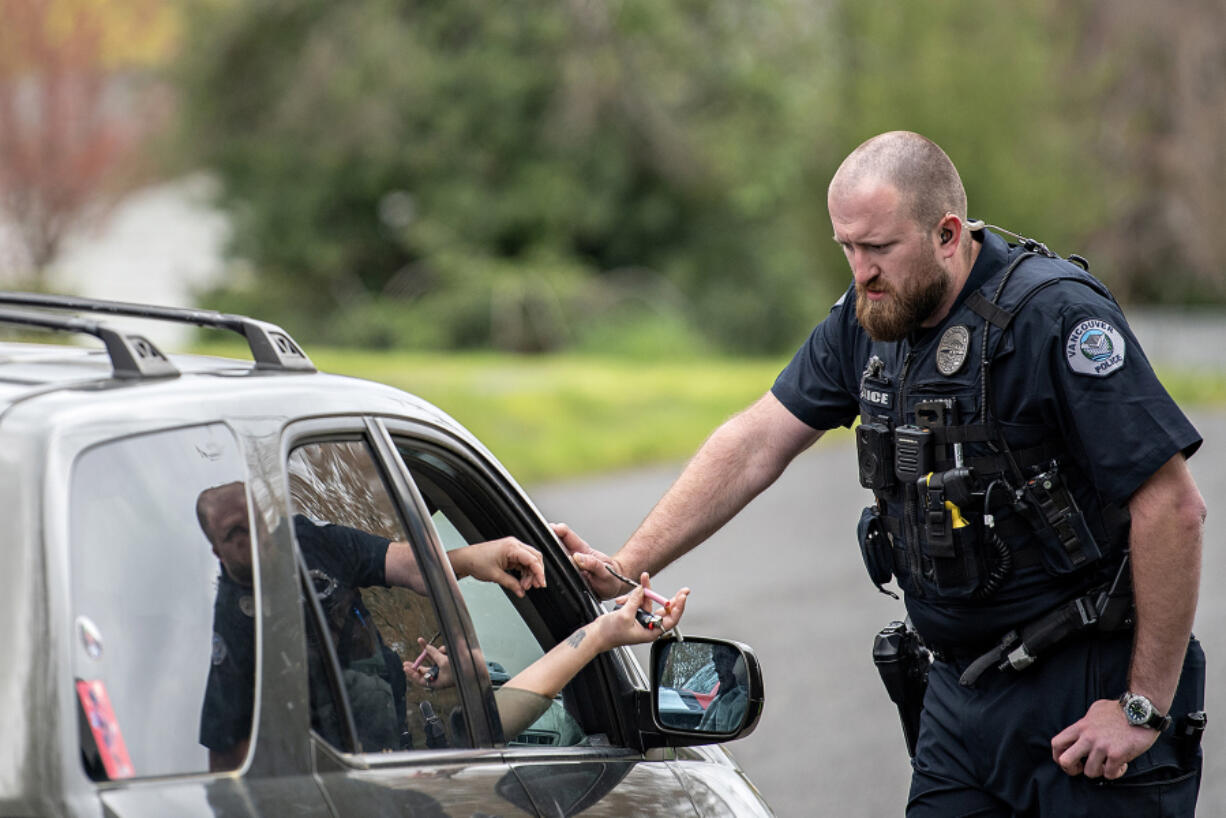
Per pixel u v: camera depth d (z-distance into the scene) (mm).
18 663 4594
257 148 104500
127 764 4773
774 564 30266
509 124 104500
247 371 6262
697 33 106562
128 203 100688
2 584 4684
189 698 5059
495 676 7801
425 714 6441
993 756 9469
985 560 9117
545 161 105375
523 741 7562
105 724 4738
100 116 91000
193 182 108875
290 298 106375
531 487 41594
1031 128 93375
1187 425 8688
